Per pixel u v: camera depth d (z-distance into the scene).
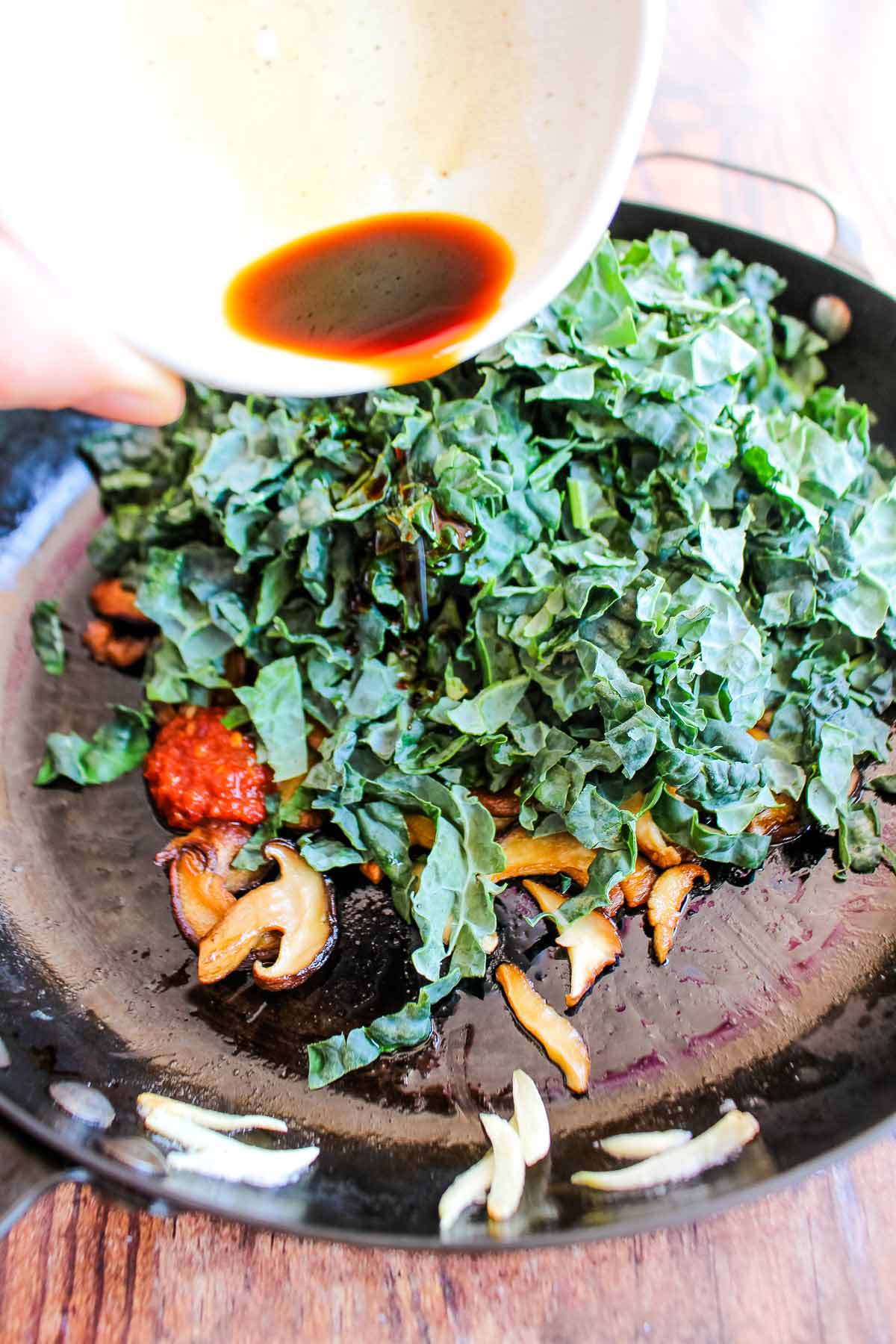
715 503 0.44
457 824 0.42
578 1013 0.41
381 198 0.40
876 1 0.67
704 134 0.61
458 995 0.41
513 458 0.43
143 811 0.46
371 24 0.39
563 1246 0.36
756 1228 0.37
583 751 0.42
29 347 0.34
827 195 0.52
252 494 0.44
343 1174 0.38
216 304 0.38
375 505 0.43
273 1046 0.41
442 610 0.44
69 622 0.51
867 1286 0.36
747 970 0.41
